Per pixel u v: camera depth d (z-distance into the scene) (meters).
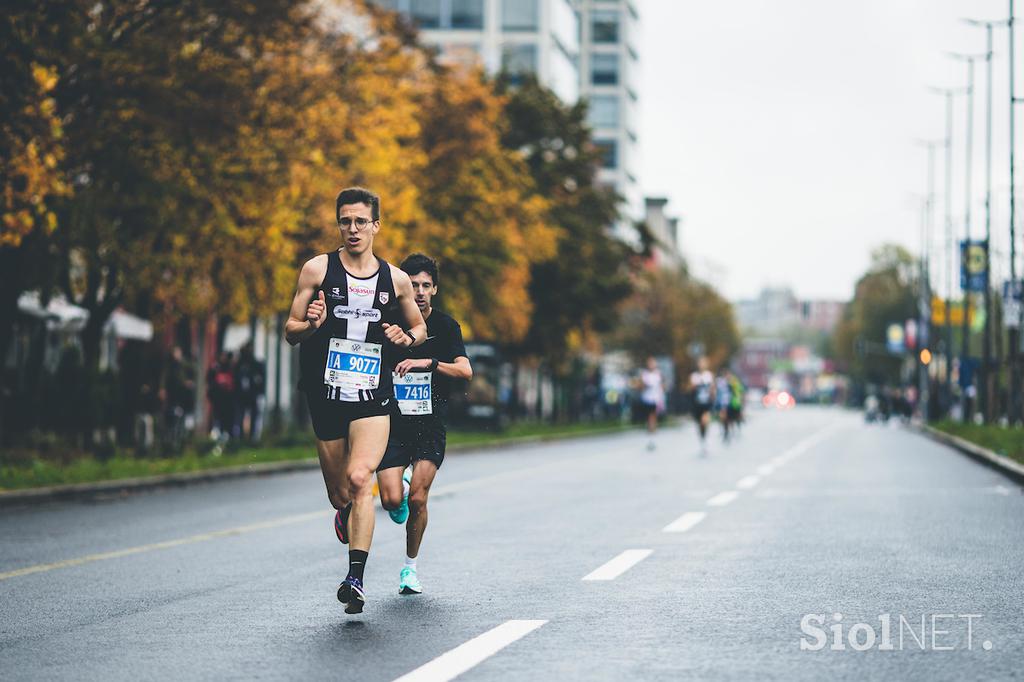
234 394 90.69
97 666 20.50
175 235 72.94
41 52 58.16
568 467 79.25
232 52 72.31
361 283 24.12
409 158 96.31
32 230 67.06
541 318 156.38
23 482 56.16
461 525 42.31
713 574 30.17
